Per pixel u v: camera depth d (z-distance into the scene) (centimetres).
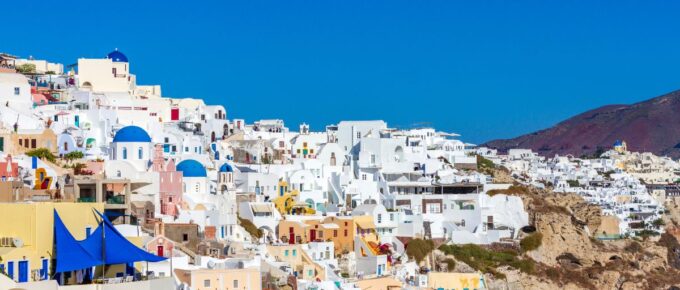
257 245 18100
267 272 15325
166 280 12088
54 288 10812
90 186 14975
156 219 16825
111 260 11456
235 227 19050
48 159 18150
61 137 19300
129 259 11612
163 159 19162
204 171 19825
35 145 18788
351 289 17212
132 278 11875
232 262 15075
